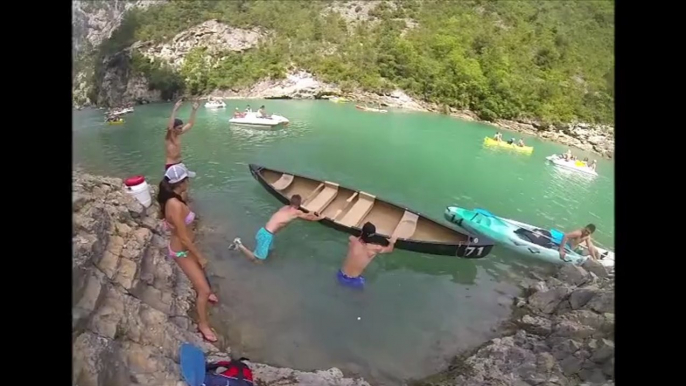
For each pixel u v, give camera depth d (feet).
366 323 19.69
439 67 81.30
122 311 15.03
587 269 25.21
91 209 18.54
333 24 90.84
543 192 42.22
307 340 18.17
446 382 16.62
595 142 67.05
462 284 23.62
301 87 84.74
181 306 18.57
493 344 18.62
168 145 27.78
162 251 21.44
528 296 22.91
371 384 16.28
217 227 26.94
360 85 84.53
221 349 17.08
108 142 47.21
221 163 40.47
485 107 76.02
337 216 28.73
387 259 25.07
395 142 56.39
